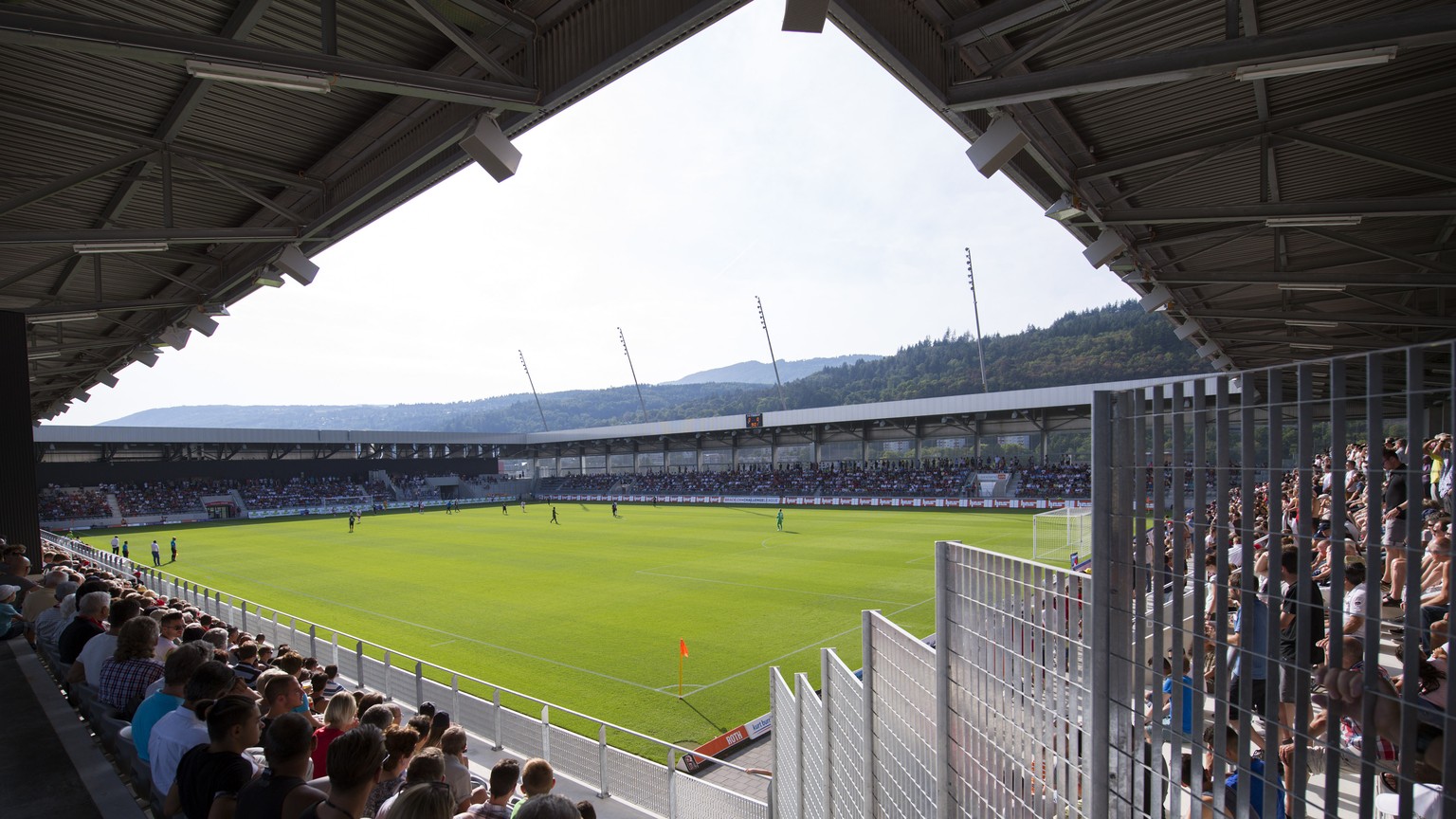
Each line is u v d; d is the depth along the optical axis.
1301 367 1.71
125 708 5.38
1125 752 2.27
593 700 13.09
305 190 11.61
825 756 4.99
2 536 13.17
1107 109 9.27
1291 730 1.75
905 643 3.68
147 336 20.55
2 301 16.80
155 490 62.56
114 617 6.11
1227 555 1.93
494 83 7.38
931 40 7.10
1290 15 7.32
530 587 24.69
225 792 3.52
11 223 12.55
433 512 66.00
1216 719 1.94
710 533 41.22
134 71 8.51
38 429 57.16
